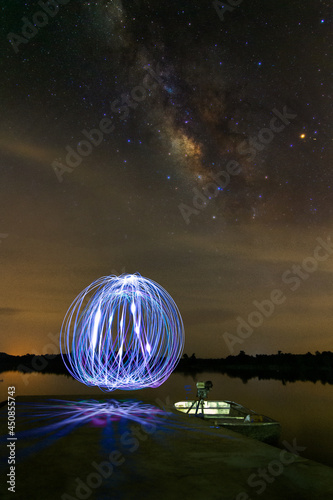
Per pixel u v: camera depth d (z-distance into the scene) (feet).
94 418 13.39
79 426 11.97
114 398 18.93
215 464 7.92
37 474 7.37
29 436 10.62
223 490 6.44
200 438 10.30
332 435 39.50
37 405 16.66
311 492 6.32
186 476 7.19
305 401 61.98
